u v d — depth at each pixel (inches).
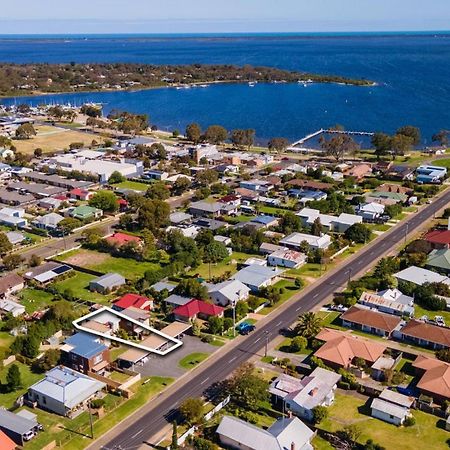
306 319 3831.2
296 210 6402.6
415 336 3767.2
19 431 2832.2
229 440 2790.4
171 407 3122.5
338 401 3184.1
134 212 6422.2
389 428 2955.2
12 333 3902.6
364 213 6131.9
